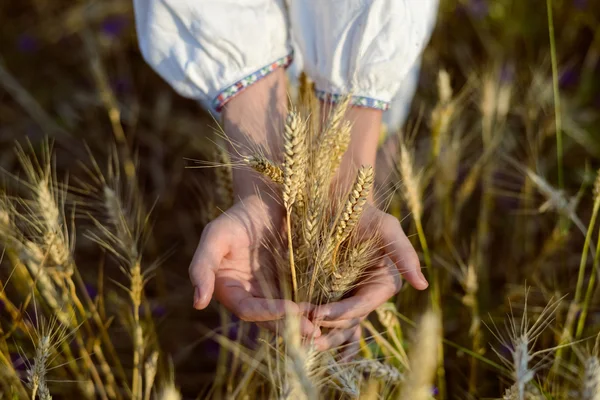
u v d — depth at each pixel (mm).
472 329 952
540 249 1144
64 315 872
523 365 748
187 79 855
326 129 780
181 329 1132
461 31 1490
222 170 886
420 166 1160
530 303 1021
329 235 762
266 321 781
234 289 784
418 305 1039
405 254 771
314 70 860
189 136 1430
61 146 1439
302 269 810
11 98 1549
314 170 787
